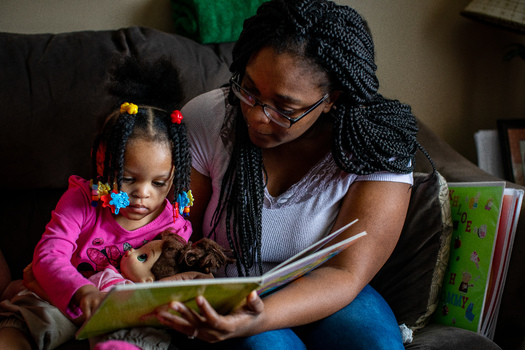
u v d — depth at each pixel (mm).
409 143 1108
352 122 1011
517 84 2076
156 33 1478
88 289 874
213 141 1145
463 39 1990
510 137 1910
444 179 1346
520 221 1233
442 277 1256
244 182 1084
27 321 929
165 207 1142
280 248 1121
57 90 1349
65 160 1356
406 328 1138
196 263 1039
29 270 1003
